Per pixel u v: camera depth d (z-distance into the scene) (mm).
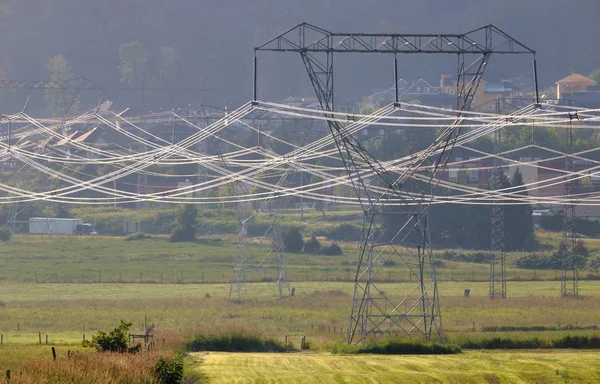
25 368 174875
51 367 172875
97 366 177875
